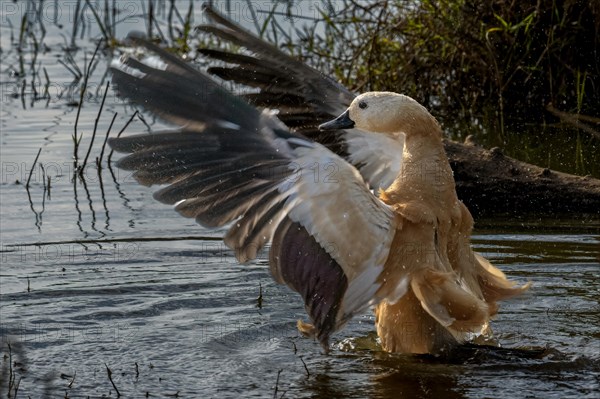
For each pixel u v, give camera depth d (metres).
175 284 6.95
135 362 5.61
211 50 6.20
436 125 5.72
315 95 6.37
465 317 5.29
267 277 7.16
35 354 5.71
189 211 5.09
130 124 10.82
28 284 6.85
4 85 12.30
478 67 11.34
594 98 10.95
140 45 5.23
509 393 5.14
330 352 5.84
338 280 5.18
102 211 8.50
